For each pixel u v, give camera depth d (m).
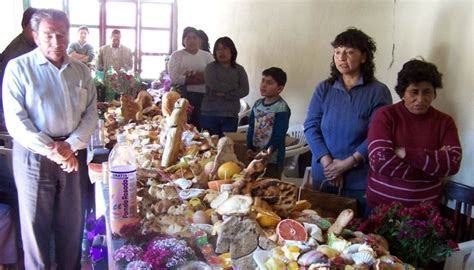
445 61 2.34
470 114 2.17
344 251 1.14
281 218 1.40
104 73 4.39
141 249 1.14
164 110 2.84
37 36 2.21
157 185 1.50
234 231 1.21
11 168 2.63
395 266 1.09
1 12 6.91
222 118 4.00
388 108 1.84
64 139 2.35
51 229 2.52
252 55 5.48
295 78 4.38
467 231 1.93
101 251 1.99
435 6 2.43
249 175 1.46
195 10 7.71
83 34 6.92
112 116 3.07
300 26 4.27
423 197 1.77
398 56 2.78
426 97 1.74
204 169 1.81
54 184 2.38
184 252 1.12
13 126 2.21
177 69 4.51
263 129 2.66
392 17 2.84
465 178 2.21
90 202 2.66
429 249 1.23
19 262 2.64
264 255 1.14
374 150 1.78
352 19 3.34
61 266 2.56
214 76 3.96
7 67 2.23
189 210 1.41
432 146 1.76
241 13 5.79
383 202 1.82
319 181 2.25
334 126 2.18
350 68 2.10
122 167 1.36
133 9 8.45
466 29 2.20
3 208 2.51
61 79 2.27
